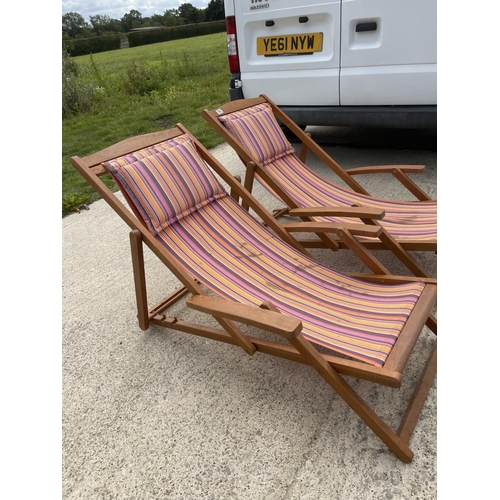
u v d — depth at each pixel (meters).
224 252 2.52
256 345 2.13
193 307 2.02
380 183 4.33
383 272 2.33
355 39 4.08
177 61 12.88
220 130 3.12
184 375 2.36
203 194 2.72
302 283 2.35
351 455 1.82
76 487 1.84
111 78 11.66
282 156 3.45
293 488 1.73
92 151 6.54
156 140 2.75
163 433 2.04
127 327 2.78
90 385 2.35
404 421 1.90
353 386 2.16
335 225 2.45
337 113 4.39
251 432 1.99
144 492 1.79
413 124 4.06
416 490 1.66
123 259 3.58
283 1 4.27
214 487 1.77
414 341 1.79
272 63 4.60
